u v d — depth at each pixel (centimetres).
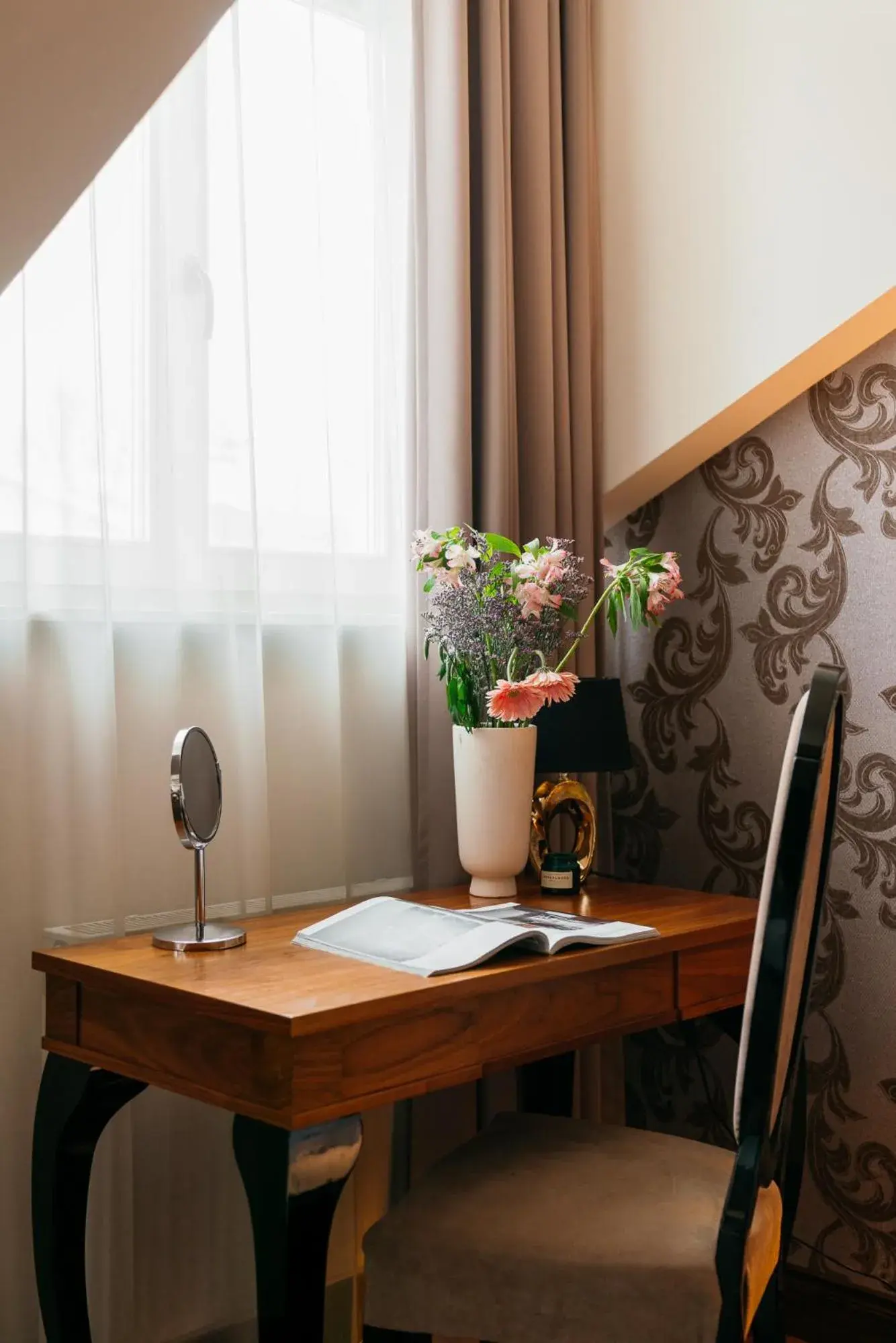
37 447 175
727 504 234
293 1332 126
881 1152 209
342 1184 130
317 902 204
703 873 238
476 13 222
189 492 190
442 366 212
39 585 174
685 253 228
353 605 213
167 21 117
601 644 238
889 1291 207
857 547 215
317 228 205
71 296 176
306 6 205
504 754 189
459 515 211
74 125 125
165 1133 183
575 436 233
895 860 209
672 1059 242
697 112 227
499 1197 143
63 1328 154
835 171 207
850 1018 214
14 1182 167
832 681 126
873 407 212
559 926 167
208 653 191
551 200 230
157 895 184
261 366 200
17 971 168
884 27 202
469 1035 145
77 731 177
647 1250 129
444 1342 195
